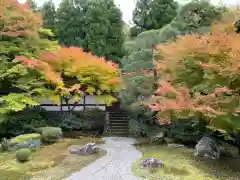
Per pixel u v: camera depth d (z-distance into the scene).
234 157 10.23
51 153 10.55
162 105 9.20
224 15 11.00
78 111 16.55
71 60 13.75
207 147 10.23
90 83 14.39
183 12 13.20
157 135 13.12
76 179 7.84
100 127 15.91
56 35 22.33
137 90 13.31
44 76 12.98
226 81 8.41
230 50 8.09
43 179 7.83
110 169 8.74
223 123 8.48
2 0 12.27
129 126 15.18
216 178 7.97
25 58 11.88
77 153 10.37
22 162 9.40
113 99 14.78
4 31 12.73
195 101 8.36
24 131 12.85
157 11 19.58
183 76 9.95
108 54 21.34
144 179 7.86
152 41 14.03
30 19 13.57
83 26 21.83
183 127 12.70
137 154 10.63
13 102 11.66
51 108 17.81
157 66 11.01
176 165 9.12
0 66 12.47
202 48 8.72
